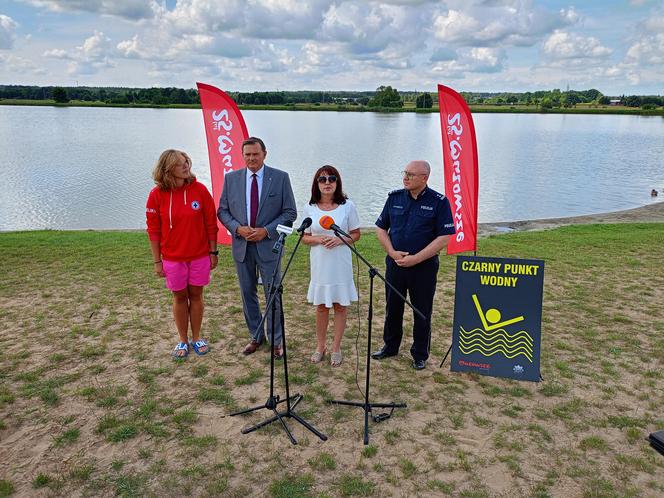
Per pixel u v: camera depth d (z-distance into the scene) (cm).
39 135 4800
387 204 453
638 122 10006
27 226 1537
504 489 303
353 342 518
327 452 338
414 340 455
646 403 401
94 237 1082
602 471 320
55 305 614
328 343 514
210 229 458
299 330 548
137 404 391
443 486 304
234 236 461
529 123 9394
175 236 438
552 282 743
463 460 328
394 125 7344
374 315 597
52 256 873
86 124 6569
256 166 446
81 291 672
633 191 2259
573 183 2466
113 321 561
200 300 471
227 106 721
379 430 363
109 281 721
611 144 4716
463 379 441
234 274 770
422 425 370
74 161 2973
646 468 322
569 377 443
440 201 423
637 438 354
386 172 2628
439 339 532
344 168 2748
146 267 802
